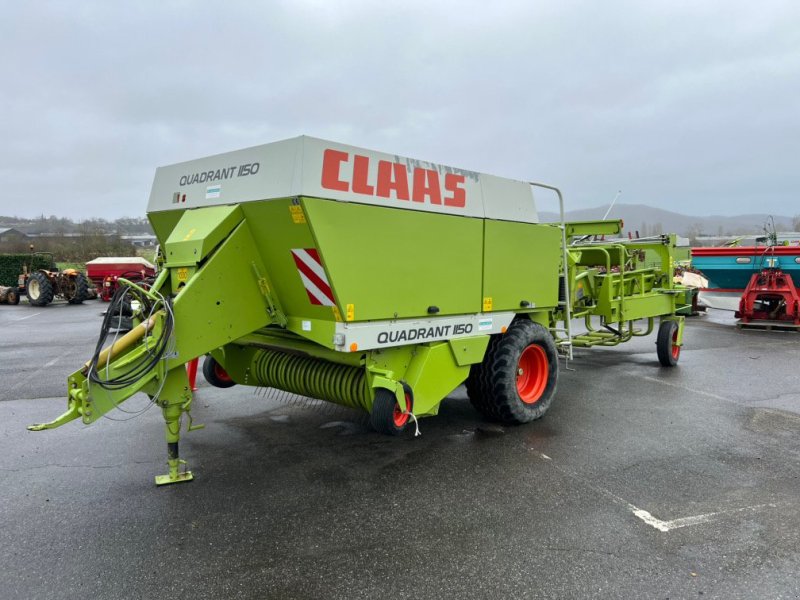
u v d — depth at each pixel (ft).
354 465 15.44
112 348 12.30
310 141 12.47
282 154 12.87
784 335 40.60
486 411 18.76
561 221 20.38
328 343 13.85
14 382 25.80
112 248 147.33
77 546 11.16
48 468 15.21
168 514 12.53
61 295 74.90
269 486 14.06
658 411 20.70
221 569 10.35
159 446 16.99
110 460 15.80
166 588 9.76
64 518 12.33
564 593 9.60
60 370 28.60
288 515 12.49
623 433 18.13
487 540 11.36
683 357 32.09
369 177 13.67
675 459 15.81
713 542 11.26
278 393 23.36
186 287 13.14
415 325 15.31
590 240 31.53
